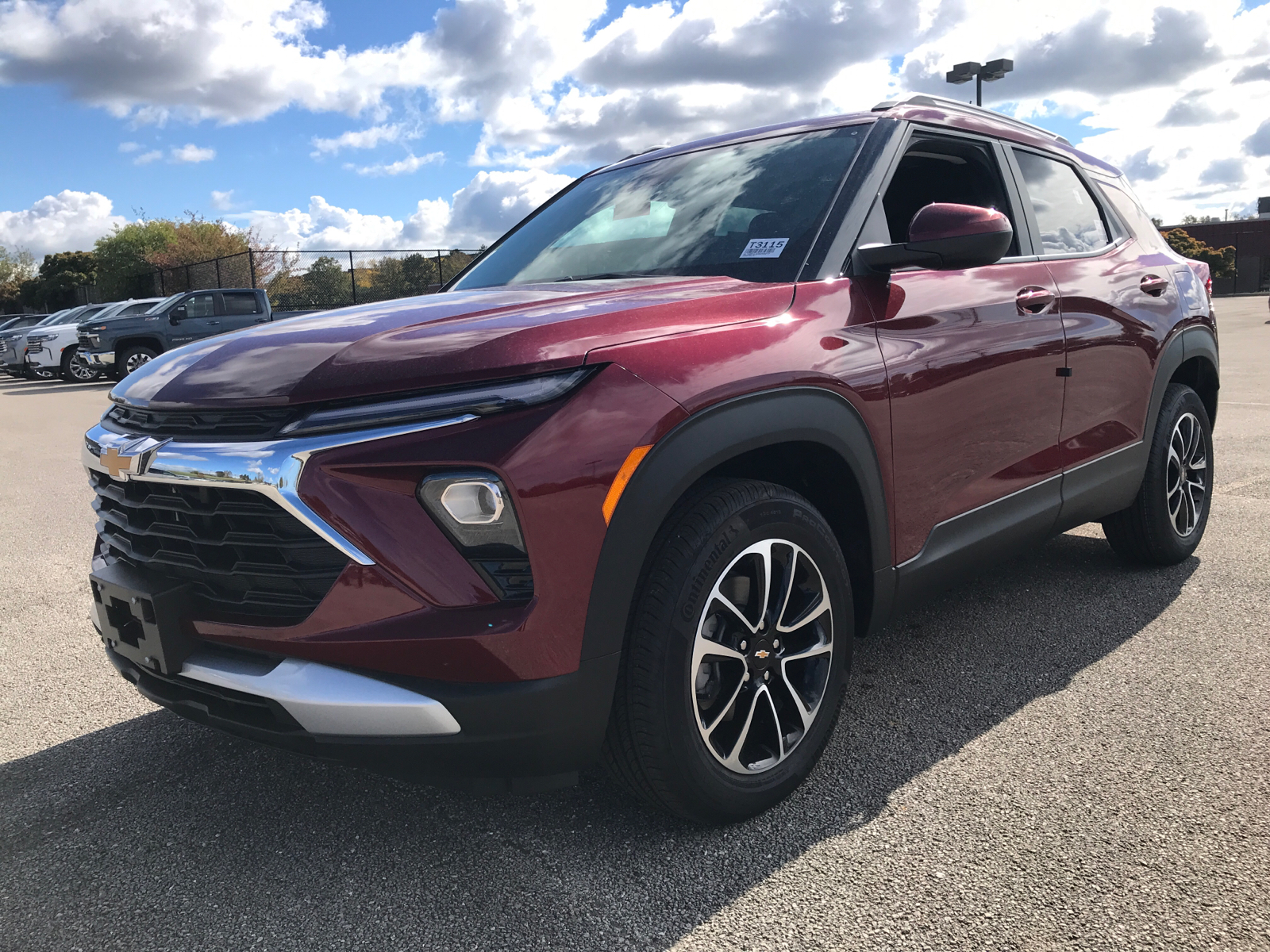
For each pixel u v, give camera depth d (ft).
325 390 5.45
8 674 10.04
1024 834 6.22
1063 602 10.76
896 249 6.93
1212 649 9.18
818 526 6.70
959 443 7.87
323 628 5.39
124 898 5.96
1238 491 15.58
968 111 9.53
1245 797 6.53
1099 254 10.44
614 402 5.47
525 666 5.30
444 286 9.98
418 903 5.78
